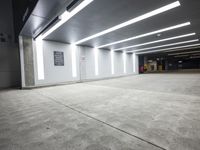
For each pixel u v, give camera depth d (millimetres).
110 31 7184
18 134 2072
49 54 8422
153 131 2012
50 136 1979
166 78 10430
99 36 8102
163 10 4879
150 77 12234
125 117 2615
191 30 7590
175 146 1618
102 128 2186
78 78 10133
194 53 21953
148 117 2562
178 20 5953
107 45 10961
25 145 1761
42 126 2344
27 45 7434
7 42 8117
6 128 2299
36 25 5535
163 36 8789
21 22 6168
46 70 8242
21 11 6039
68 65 9484
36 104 3889
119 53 14648
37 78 7828
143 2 4242
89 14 4910
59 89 6762
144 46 12320
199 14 5324
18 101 4320
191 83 6926
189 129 2023
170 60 35062
